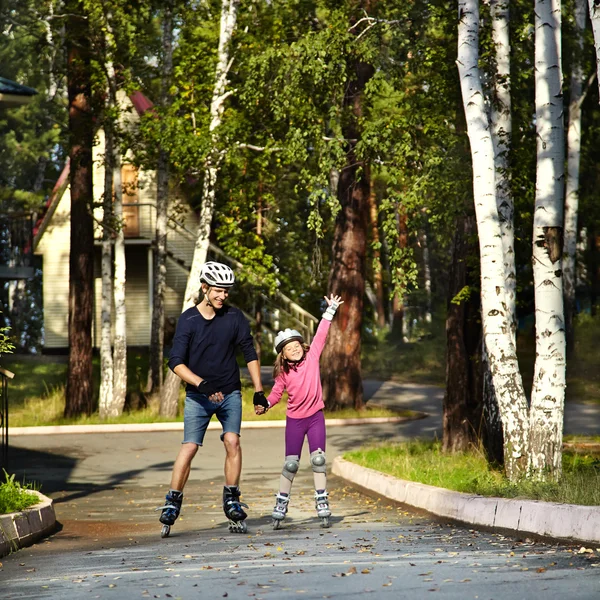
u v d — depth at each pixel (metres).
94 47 28.31
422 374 42.38
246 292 38.84
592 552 6.90
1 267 32.81
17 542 8.91
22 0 50.59
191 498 13.93
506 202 13.94
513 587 5.46
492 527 8.81
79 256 29.59
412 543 7.81
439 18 16.31
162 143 25.98
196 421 9.02
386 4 19.22
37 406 30.55
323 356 30.39
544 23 11.43
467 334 16.30
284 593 5.52
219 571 6.43
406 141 17.50
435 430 24.59
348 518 10.55
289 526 9.75
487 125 11.85
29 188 61.72
